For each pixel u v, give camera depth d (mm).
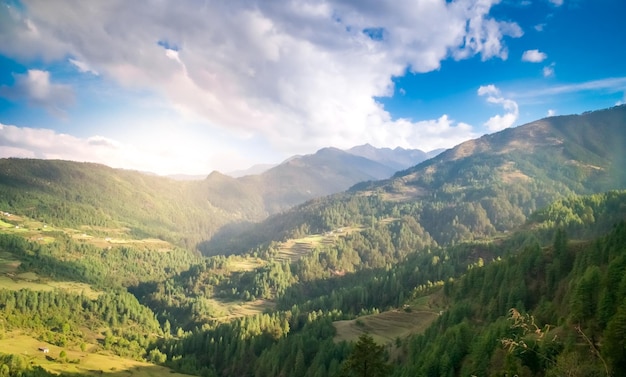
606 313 77875
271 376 166750
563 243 144250
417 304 197750
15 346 197125
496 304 135250
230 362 198750
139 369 189500
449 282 189500
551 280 133750
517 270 144875
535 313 111938
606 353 53188
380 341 168500
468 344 105375
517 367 61031
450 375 97500
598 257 122062
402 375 111562
